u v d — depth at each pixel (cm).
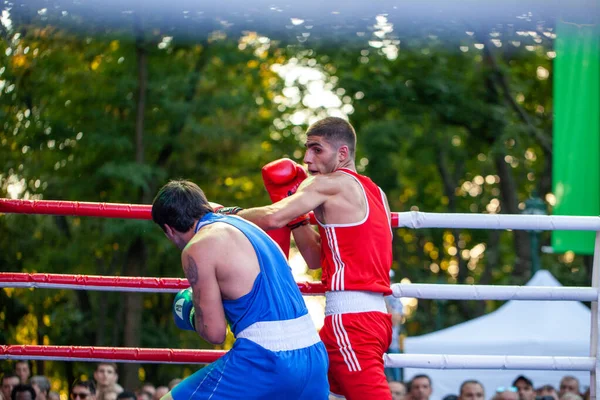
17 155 1258
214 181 1873
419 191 2516
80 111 1589
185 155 1759
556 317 1146
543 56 1834
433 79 1705
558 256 2066
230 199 1934
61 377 1584
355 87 1744
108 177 1580
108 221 1534
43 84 1351
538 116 2038
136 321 1564
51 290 1441
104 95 1602
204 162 1819
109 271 1753
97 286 451
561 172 870
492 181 2528
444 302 2131
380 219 421
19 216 1380
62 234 1612
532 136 1900
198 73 1709
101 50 1489
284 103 2173
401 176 2411
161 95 1659
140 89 1608
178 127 1711
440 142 2041
